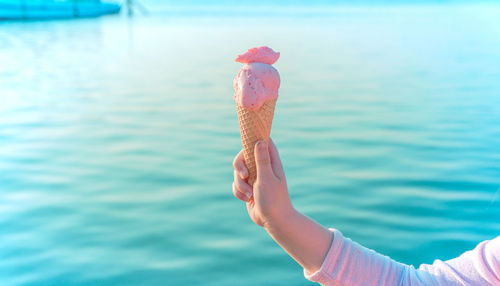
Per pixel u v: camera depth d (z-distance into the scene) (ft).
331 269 3.23
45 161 18.57
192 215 13.47
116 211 13.76
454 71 42.52
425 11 165.48
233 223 12.89
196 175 16.85
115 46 68.54
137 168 17.67
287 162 18.08
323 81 38.14
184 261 10.99
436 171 16.65
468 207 13.46
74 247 11.68
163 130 23.59
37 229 12.63
